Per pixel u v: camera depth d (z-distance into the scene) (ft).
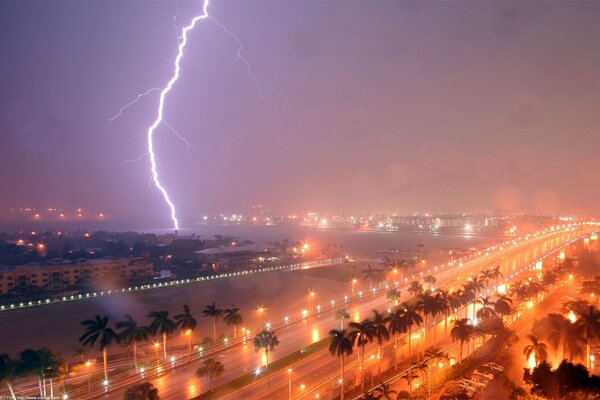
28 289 541.34
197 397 226.58
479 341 311.47
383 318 264.11
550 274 449.06
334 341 228.63
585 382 190.39
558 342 242.78
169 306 483.10
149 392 197.98
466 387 234.99
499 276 521.65
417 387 238.68
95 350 331.57
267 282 622.54
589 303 381.81
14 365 225.15
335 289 570.46
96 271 602.44
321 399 224.94
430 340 316.60
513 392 217.15
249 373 257.75
